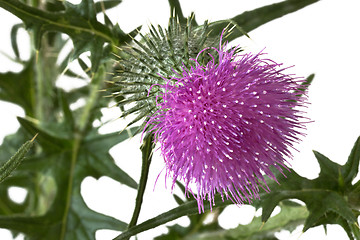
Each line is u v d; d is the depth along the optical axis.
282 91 0.27
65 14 0.29
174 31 0.28
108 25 0.29
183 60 0.27
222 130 0.26
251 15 0.29
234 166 0.27
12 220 0.30
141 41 0.29
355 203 0.29
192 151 0.26
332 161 0.29
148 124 0.27
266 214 0.28
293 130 0.27
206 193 0.27
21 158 0.27
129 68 0.28
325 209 0.28
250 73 0.27
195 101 0.26
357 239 0.29
